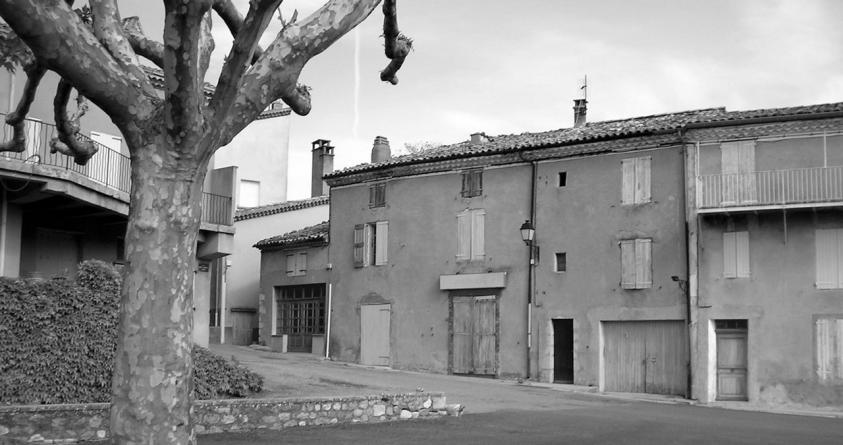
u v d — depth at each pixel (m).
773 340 23.53
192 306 6.48
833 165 23.22
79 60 6.01
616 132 26.16
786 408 22.95
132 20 9.23
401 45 9.47
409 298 31.08
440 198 30.78
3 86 19.19
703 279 24.50
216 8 8.22
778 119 23.56
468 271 29.56
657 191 25.70
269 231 39.16
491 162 29.41
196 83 6.13
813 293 23.22
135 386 6.16
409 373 29.08
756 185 23.95
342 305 33.31
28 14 5.67
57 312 13.18
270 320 36.16
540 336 27.48
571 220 27.31
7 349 12.70
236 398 14.53
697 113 28.05
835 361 22.75
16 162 16.48
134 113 6.30
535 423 15.42
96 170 21.19
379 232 32.50
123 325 6.25
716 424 16.59
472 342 29.11
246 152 40.38
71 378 12.95
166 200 6.32
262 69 6.72
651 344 25.41
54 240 21.12
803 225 23.52
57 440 11.38
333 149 43.50
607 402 21.44
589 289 26.62
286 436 12.65
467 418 15.91
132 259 6.30
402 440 12.62
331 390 17.16
